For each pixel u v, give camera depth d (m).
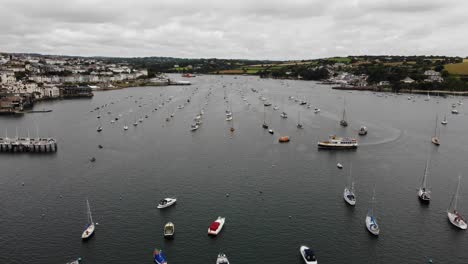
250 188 143.62
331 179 153.12
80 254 100.69
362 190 141.25
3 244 105.56
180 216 120.94
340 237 108.12
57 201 133.38
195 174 159.62
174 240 106.88
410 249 102.50
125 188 144.62
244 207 127.31
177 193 139.25
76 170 167.12
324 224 115.38
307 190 141.50
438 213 122.38
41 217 121.19
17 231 112.44
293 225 114.94
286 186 145.62
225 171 163.25
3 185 149.62
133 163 176.12
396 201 131.38
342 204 129.12
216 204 129.62
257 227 113.81
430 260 97.50
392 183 148.50
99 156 189.00
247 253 100.75
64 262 97.19
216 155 188.50
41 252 101.62
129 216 121.19
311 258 95.62
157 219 119.00
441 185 146.62
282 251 101.62
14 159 186.00
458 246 103.88
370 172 161.88
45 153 196.50
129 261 97.69
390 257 99.06
